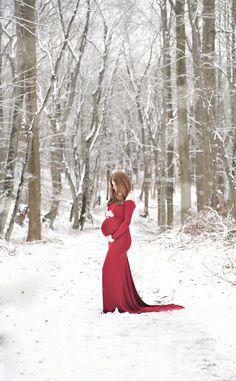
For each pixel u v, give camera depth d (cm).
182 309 648
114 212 677
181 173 1667
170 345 498
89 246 1512
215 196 1517
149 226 2912
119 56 2934
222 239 1141
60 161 2509
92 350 481
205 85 1484
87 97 3244
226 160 1249
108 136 4875
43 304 686
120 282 648
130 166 5297
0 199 1507
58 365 437
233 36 1705
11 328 555
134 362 446
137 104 3088
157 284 824
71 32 2420
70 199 3731
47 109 2267
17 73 1499
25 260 1098
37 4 1803
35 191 1627
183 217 1653
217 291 702
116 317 618
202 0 1662
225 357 456
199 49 1380
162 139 2123
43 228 2233
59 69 2755
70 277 910
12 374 412
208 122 1505
